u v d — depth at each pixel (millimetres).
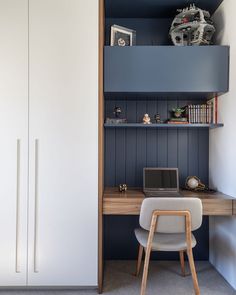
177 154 2555
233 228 2055
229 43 2137
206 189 2352
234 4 2041
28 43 1944
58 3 1952
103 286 2066
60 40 1953
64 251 1957
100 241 1967
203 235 2564
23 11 1944
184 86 2143
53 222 1953
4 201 1941
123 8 2352
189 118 2318
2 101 1938
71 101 1960
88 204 1966
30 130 1948
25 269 1949
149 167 2549
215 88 2135
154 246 1804
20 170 1944
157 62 2148
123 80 2141
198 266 2438
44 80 1950
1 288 1976
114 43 2240
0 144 1938
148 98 2490
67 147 1958
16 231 1944
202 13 2188
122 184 2504
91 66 1966
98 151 1969
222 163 2246
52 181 1952
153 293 1971
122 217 2559
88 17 1964
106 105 2549
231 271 2082
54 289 2008
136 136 2559
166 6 2324
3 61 1939
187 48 2148
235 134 2018
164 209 1744
